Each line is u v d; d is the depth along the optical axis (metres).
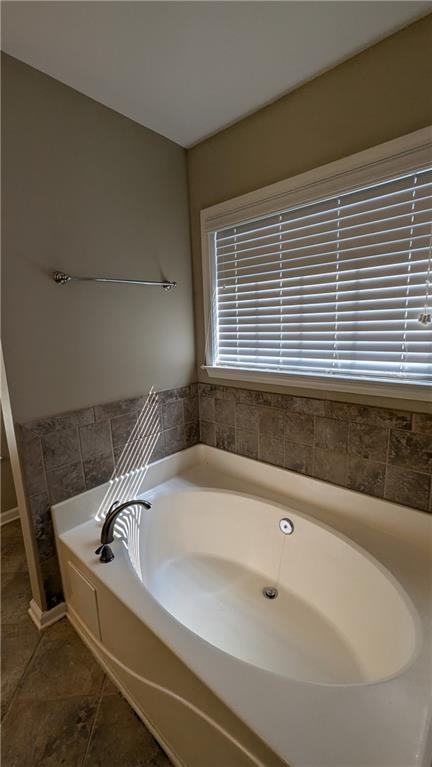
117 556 1.44
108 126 1.60
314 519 1.62
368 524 1.58
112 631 1.31
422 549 1.42
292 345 1.75
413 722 0.80
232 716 0.84
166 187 1.90
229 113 1.65
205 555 1.95
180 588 1.72
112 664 1.36
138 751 1.15
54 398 1.53
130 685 1.26
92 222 1.58
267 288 1.80
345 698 0.86
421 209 1.28
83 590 1.44
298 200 1.55
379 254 1.40
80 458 1.65
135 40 1.20
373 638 1.28
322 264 1.57
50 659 1.46
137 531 1.70
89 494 1.68
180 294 2.06
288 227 1.66
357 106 1.33
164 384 2.04
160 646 1.04
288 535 1.70
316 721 0.81
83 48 1.23
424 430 1.37
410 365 1.40
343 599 1.46
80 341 1.60
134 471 1.90
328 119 1.41
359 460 1.58
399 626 1.15
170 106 1.59
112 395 1.77
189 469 2.23
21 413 1.43
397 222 1.33
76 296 1.56
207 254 2.00
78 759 1.14
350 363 1.56
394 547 1.45
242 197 1.75
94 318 1.64
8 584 1.89
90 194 1.56
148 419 1.96
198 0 1.04
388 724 0.80
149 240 1.84
